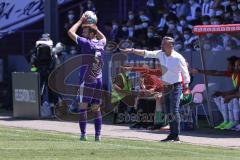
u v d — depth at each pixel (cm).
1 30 8812
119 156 3575
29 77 6625
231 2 6744
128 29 7569
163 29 7169
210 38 6156
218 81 6000
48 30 7412
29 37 9250
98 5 9075
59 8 8738
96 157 3512
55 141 4341
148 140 4769
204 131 5469
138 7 8750
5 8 8850
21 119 6588
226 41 6041
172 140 4694
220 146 4512
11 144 4097
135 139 4825
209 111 5753
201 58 5756
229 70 5644
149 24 7519
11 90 7519
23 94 6688
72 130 5481
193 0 7212
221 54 6056
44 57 6700
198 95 5659
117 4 8950
